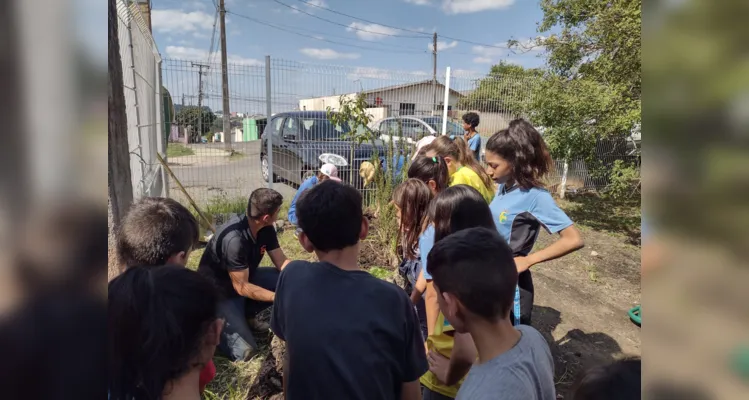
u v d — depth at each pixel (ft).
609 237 21.42
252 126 32.19
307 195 5.09
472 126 23.43
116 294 3.50
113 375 3.39
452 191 6.43
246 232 9.89
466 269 4.12
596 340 11.68
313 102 26.99
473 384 4.02
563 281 15.71
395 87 27.68
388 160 17.69
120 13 15.46
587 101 21.42
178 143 25.54
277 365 8.86
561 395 9.14
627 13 20.29
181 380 3.62
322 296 4.73
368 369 4.47
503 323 4.21
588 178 30.66
